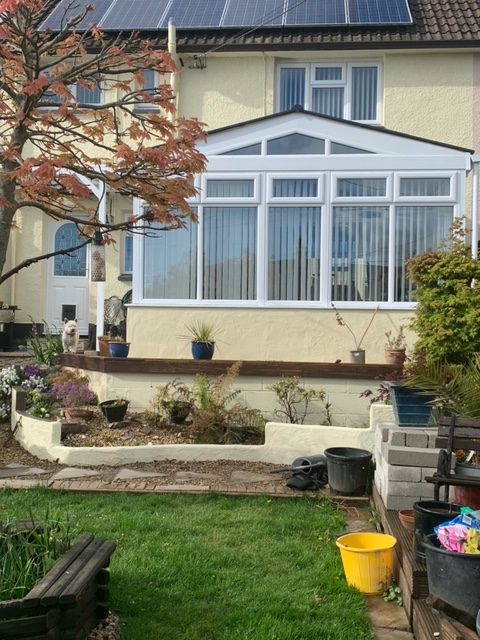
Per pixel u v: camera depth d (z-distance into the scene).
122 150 4.71
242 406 9.48
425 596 4.25
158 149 4.85
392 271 10.12
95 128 5.34
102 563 3.94
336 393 9.62
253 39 14.05
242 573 5.02
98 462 8.17
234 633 4.11
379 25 13.98
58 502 6.72
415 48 13.66
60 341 12.41
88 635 3.94
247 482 7.48
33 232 15.57
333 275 10.29
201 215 10.49
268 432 8.30
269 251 10.38
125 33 14.08
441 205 10.08
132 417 9.65
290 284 10.35
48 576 3.61
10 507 6.48
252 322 10.31
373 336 10.09
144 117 5.38
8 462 8.37
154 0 15.63
